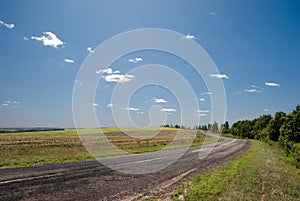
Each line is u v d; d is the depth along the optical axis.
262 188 11.52
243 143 54.19
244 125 98.31
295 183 13.26
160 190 10.80
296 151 24.98
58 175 12.72
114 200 9.05
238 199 9.22
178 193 10.35
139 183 11.93
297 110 43.53
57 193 9.41
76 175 12.99
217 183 12.00
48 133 52.88
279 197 10.15
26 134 49.22
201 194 9.90
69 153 23.61
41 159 18.12
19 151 23.47
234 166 18.14
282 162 23.17
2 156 19.50
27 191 9.41
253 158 24.59
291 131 41.66
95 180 12.05
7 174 12.31
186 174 14.81
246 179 12.99
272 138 59.53
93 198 9.11
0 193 8.94
